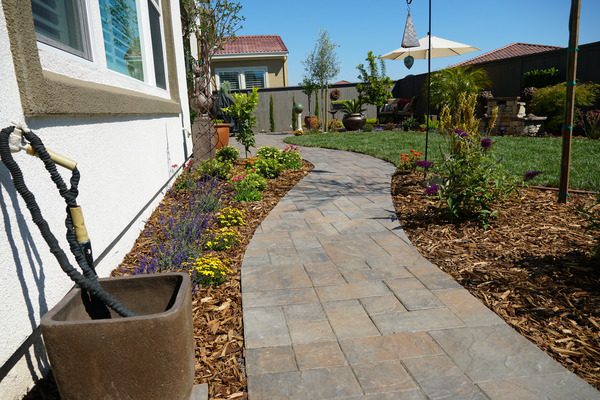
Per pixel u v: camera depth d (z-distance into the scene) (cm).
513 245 340
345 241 374
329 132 1669
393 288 279
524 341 214
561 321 230
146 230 390
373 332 226
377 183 625
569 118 438
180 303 152
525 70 1265
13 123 151
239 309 255
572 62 428
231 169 670
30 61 182
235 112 816
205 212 440
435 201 489
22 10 177
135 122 383
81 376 143
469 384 183
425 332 225
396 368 195
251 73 2045
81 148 247
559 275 282
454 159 432
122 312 158
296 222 434
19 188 146
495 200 434
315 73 1747
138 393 146
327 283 288
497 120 1231
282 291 277
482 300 259
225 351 211
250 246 364
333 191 576
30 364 175
